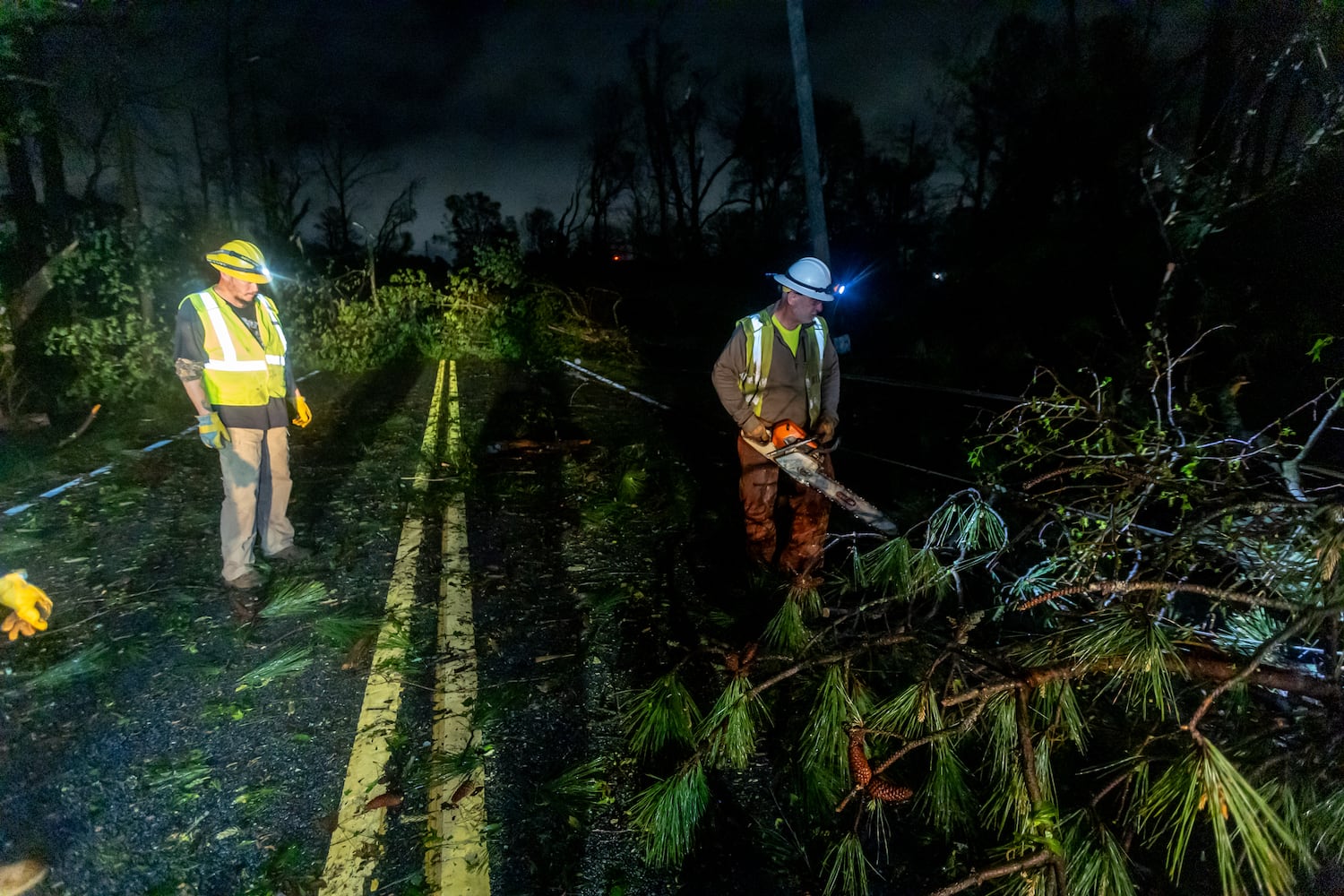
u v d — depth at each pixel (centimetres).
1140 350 448
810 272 362
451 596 416
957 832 245
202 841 242
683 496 575
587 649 359
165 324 972
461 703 316
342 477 644
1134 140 602
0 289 734
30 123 742
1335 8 307
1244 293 466
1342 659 221
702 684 326
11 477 610
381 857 238
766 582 402
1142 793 213
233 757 280
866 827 249
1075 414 303
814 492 393
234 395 387
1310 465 268
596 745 290
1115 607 237
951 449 616
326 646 359
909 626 285
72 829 245
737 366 385
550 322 1509
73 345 817
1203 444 278
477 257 1524
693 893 228
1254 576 233
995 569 329
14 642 357
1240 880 182
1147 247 569
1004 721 237
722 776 275
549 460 706
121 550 470
